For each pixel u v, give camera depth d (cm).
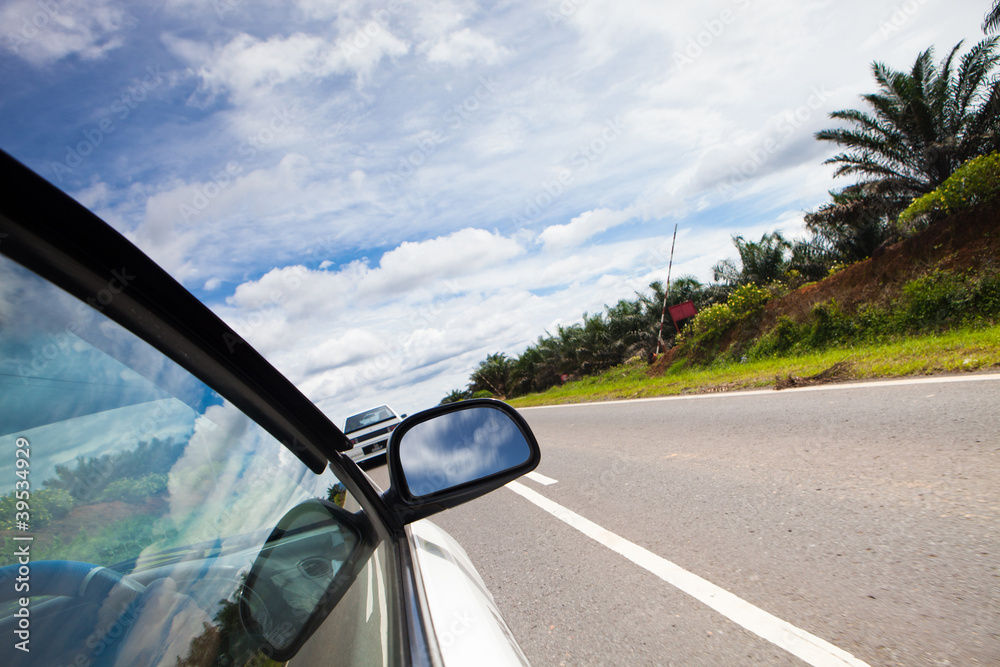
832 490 374
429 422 169
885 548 284
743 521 364
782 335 1280
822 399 652
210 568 83
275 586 95
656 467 552
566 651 268
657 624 271
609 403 1251
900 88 1498
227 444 92
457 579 143
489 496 624
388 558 137
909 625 221
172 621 72
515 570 384
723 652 236
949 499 319
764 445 523
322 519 118
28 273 57
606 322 2466
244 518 94
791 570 288
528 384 3475
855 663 208
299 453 118
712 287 2061
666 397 1073
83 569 64
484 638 114
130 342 71
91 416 66
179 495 80
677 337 1891
